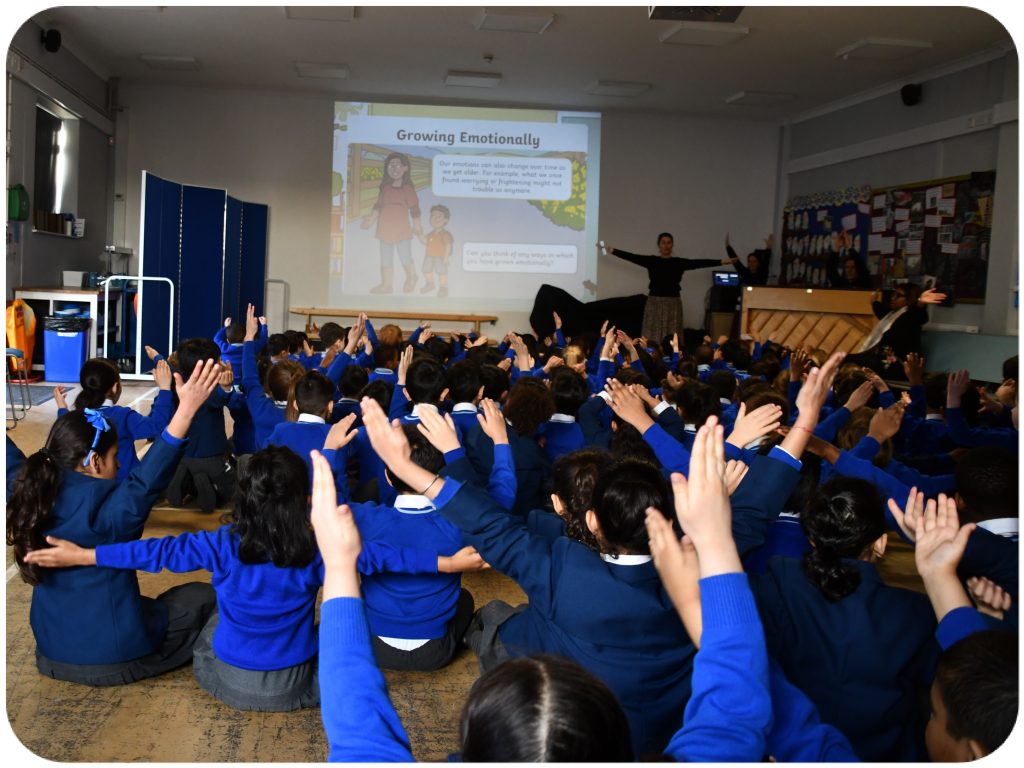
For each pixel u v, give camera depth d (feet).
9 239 25.79
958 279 27.25
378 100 36.58
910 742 4.94
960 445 10.93
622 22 26.13
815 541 5.12
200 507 12.46
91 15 26.76
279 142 36.35
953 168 27.89
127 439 10.41
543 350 19.71
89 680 7.06
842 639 4.88
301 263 36.83
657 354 20.90
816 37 26.50
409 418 10.49
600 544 4.97
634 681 4.73
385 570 6.86
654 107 36.73
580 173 36.73
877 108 31.83
